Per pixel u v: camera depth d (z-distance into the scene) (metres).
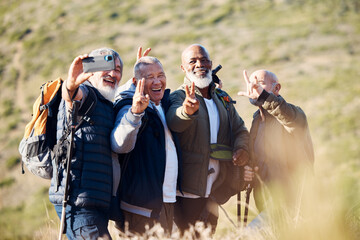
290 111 10.91
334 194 9.24
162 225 10.23
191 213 11.41
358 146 40.34
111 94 9.59
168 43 91.75
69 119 8.84
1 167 48.69
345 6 102.88
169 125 10.35
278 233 9.12
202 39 91.44
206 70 11.47
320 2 105.56
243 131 12.11
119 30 100.25
